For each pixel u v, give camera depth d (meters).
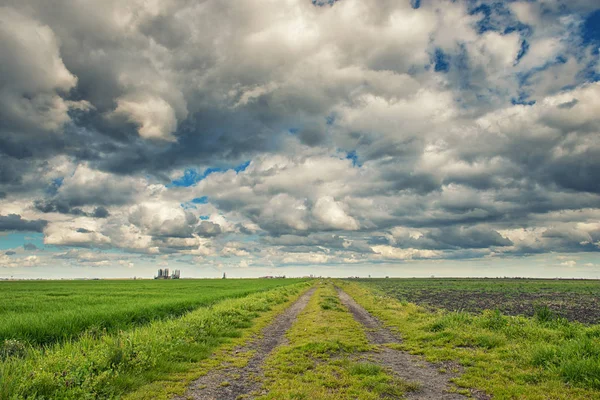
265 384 9.37
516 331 14.73
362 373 10.17
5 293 45.38
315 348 12.98
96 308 22.98
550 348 11.11
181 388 8.94
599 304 36.91
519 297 47.06
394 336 16.44
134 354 10.80
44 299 34.28
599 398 8.11
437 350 12.78
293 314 25.16
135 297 36.72
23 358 10.62
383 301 33.28
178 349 12.43
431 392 8.77
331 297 36.59
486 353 12.21
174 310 24.44
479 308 31.98
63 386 7.98
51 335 14.87
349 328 17.91
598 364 9.25
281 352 12.73
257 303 28.50
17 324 15.25
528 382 9.29
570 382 9.00
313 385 9.16
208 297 33.78
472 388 9.01
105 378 8.73
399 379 9.48
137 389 8.81
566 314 28.47
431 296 48.53
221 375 10.23
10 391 7.49
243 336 16.20
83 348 10.75
